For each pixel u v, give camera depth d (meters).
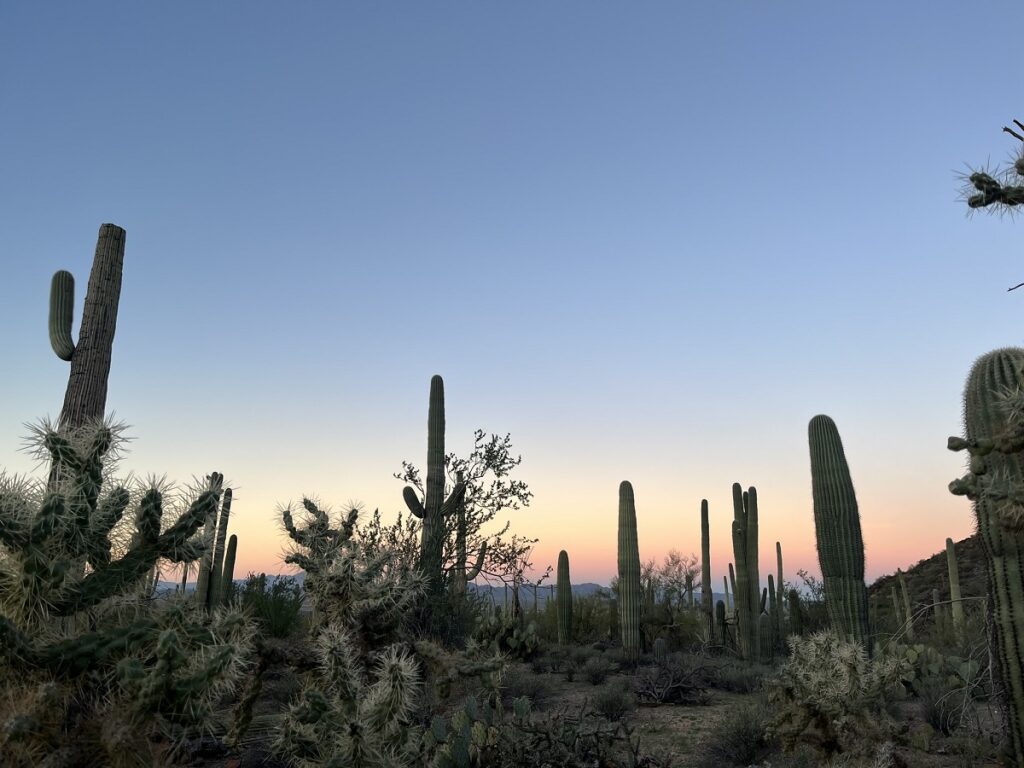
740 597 17.14
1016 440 4.52
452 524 13.66
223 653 2.41
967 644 12.71
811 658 7.09
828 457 11.17
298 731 3.18
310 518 3.99
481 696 8.11
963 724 8.24
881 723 7.55
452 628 12.38
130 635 2.46
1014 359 6.56
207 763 5.84
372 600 3.70
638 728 9.36
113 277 8.85
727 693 12.41
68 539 2.61
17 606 2.45
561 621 19.83
